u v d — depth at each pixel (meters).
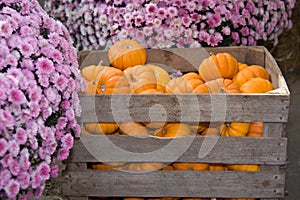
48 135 1.54
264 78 2.08
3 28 1.51
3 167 1.38
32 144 1.46
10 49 1.52
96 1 2.64
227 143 1.80
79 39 2.84
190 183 1.87
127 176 1.88
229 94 1.74
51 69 1.56
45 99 1.53
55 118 1.61
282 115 1.75
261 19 2.84
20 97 1.42
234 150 1.81
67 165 1.87
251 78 2.04
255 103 1.74
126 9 2.50
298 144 2.84
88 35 2.77
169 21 2.45
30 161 1.49
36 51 1.58
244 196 1.88
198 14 2.46
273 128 1.78
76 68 1.75
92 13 2.65
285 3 3.17
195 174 1.86
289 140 2.89
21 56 1.54
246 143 1.79
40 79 1.54
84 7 2.67
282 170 1.85
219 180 1.86
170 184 1.88
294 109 3.34
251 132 1.84
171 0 2.44
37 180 1.50
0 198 1.41
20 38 1.55
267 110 1.74
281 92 1.75
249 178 1.85
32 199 2.04
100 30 2.65
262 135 1.79
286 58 3.89
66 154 1.65
